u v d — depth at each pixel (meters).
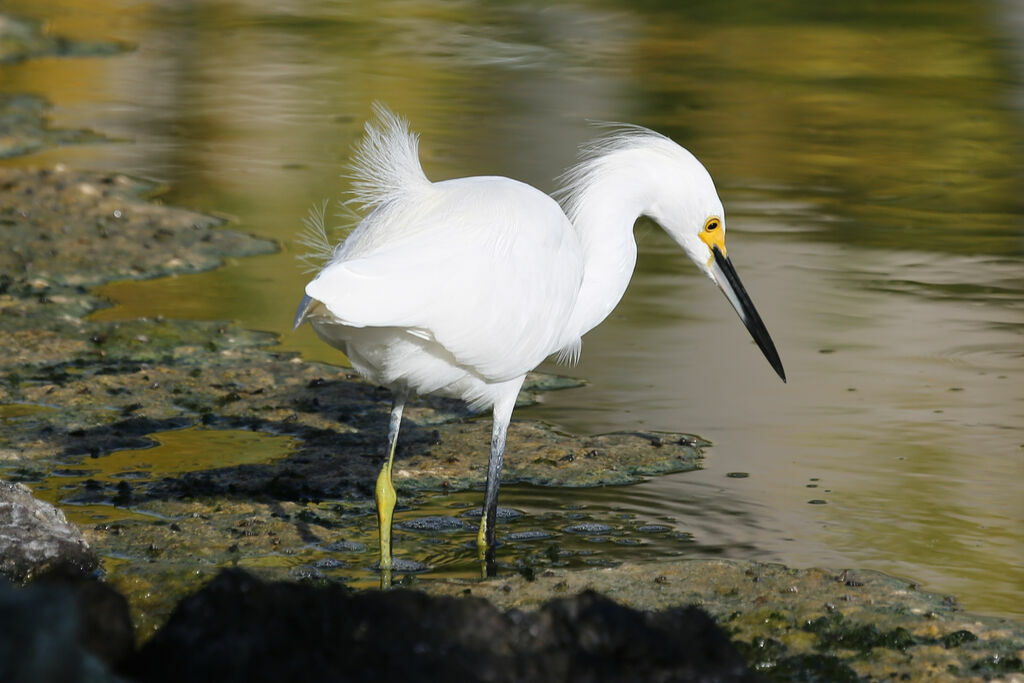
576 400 12.13
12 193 17.97
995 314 14.62
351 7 39.22
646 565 8.45
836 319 14.43
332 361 13.07
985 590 8.28
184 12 37.66
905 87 28.53
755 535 9.16
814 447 10.91
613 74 29.56
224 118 24.61
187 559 8.52
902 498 9.81
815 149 22.92
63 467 10.12
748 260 16.61
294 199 18.95
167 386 12.03
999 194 20.20
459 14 38.12
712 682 5.99
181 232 16.95
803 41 34.09
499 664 5.83
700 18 37.44
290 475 10.12
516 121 24.22
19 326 13.33
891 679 6.95
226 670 5.67
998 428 11.31
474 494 9.97
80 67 29.17
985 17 37.44
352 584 8.21
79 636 5.68
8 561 7.68
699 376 12.73
